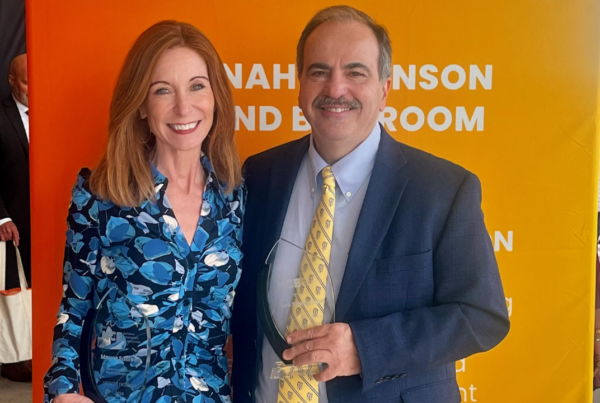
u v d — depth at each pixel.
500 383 1.57
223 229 1.28
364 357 1.11
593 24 1.48
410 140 1.54
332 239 1.29
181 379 1.18
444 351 1.14
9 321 2.47
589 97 1.50
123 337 1.16
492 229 1.55
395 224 1.23
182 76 1.21
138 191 1.19
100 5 1.50
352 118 1.25
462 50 1.51
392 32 1.51
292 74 1.54
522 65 1.51
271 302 1.19
